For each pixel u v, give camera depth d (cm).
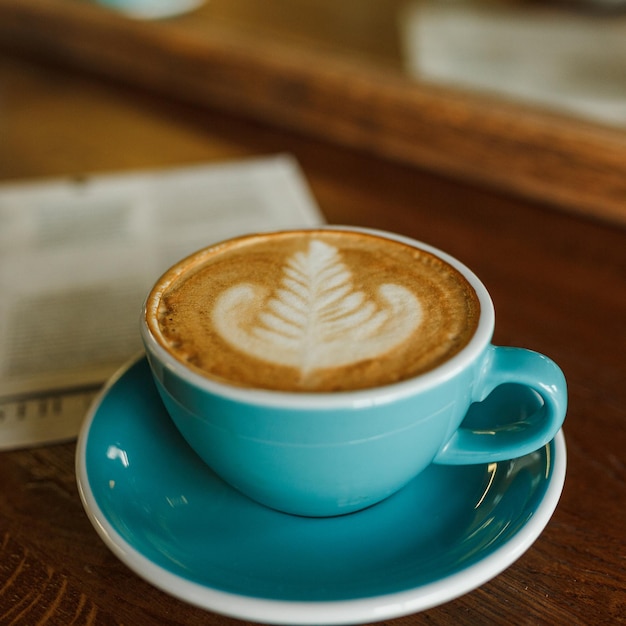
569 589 27
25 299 39
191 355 27
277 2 74
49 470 31
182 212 46
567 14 63
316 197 47
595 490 30
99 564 28
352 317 28
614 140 43
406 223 45
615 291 39
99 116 62
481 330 27
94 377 34
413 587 24
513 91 49
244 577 26
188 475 29
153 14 67
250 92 60
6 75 72
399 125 52
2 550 28
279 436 25
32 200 48
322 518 28
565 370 35
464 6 67
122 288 40
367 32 63
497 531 26
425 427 26
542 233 44
